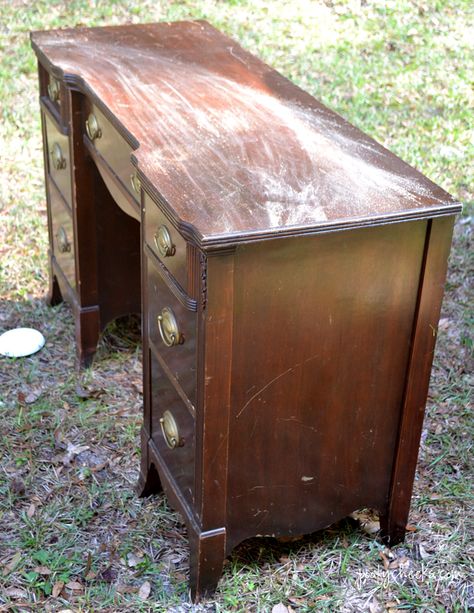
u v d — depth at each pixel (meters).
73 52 2.34
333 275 1.61
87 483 2.14
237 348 1.60
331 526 2.02
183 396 1.72
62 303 2.84
